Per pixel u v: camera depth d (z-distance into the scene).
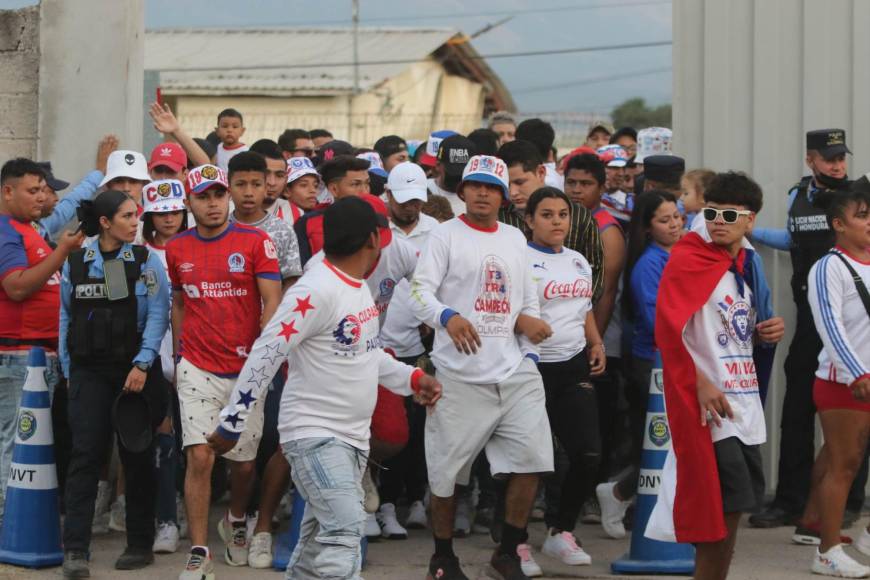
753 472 8.48
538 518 12.03
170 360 10.94
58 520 10.26
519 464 9.34
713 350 8.42
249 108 49.09
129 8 12.93
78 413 9.76
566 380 10.20
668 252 11.07
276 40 56.00
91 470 9.76
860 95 11.81
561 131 36.72
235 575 9.89
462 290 9.45
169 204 11.05
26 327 10.76
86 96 12.89
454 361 9.38
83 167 12.93
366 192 11.13
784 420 11.42
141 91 13.53
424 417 11.38
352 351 8.20
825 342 9.68
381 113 48.84
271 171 12.05
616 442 12.12
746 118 12.20
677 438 8.25
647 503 10.04
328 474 8.05
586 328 10.55
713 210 8.42
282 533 10.81
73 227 12.34
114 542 11.07
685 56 12.45
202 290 9.74
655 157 12.19
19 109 12.98
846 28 11.84
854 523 11.42
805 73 11.96
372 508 10.19
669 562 9.95
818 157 11.12
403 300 10.81
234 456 9.80
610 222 11.48
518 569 9.49
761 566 10.05
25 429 10.16
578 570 10.16
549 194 10.30
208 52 54.66
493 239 9.54
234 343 9.74
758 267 8.71
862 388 9.41
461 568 10.09
